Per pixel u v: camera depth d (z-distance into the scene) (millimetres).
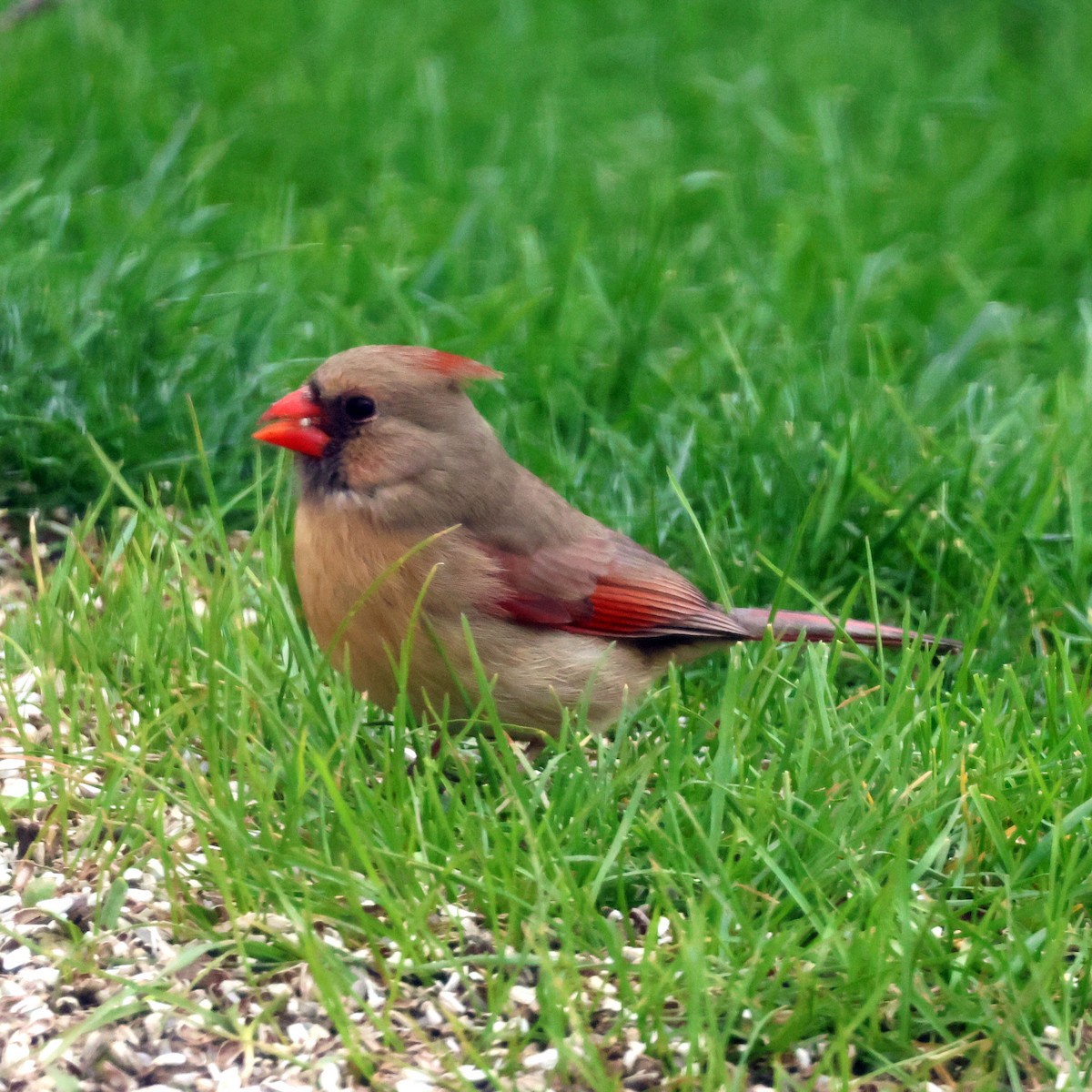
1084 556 8703
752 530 8938
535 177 13578
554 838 6059
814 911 6039
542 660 7137
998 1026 5500
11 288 9883
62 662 7402
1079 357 11641
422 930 5766
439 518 6945
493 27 16453
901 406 9570
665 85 16047
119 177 13109
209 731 6559
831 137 13789
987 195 14125
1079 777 6785
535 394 10164
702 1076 5332
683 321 11609
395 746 6668
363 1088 5352
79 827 6551
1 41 14438
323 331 10680
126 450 9070
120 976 5703
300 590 7176
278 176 13422
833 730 6984
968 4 18344
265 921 5977
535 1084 5367
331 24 15867
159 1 15984
